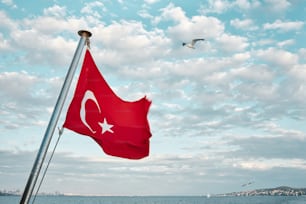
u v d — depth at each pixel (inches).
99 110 305.6
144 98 308.2
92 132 301.1
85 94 307.0
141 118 307.9
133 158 307.4
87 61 306.7
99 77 309.0
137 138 305.7
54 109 267.6
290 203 5506.9
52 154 282.4
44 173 277.1
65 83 275.4
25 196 245.9
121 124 305.6
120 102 308.8
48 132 260.8
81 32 287.6
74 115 303.7
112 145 304.3
